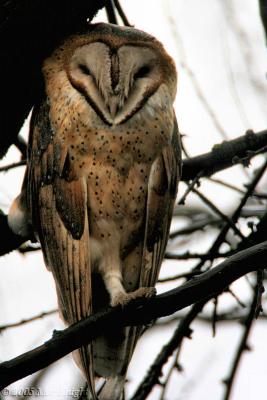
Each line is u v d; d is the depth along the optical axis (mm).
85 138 7230
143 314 5852
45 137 7453
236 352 7867
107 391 7070
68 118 7289
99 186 7273
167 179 7441
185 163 8438
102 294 7449
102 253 7363
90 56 7379
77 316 7051
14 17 5406
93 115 7238
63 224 7270
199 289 5754
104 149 7238
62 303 7383
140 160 7336
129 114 7305
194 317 7832
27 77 5645
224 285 5723
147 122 7355
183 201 7582
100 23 7664
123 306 5840
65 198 7277
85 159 7254
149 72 7590
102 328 5859
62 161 7273
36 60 5613
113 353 7121
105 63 7316
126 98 7324
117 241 7379
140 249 7500
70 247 7180
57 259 7332
